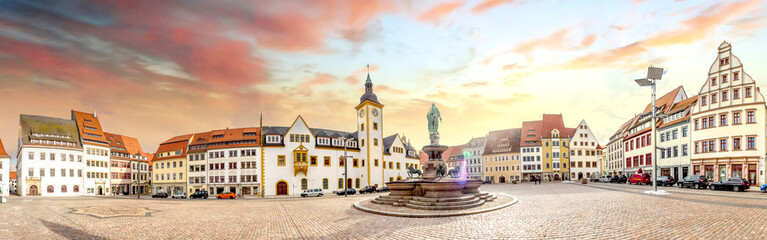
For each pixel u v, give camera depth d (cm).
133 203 4025
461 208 2292
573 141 12138
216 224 2027
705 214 1878
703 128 5847
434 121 3394
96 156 9781
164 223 2061
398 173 9969
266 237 1616
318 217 2295
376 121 9044
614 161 9981
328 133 8956
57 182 8781
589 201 2741
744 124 5397
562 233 1497
